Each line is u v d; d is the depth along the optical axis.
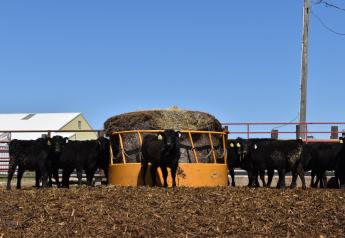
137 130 18.00
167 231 10.45
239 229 10.59
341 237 10.20
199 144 18.75
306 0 24.72
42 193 13.67
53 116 66.12
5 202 12.52
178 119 18.81
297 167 16.53
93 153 18.19
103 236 10.23
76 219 11.14
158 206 12.02
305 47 24.73
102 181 21.66
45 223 10.97
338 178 18.42
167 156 15.93
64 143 17.84
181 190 14.18
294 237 10.19
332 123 23.06
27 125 63.38
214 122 19.58
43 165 17.36
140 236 10.21
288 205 12.13
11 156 17.19
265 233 10.39
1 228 10.73
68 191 13.95
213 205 12.12
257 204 12.21
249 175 18.47
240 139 19.47
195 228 10.61
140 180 17.44
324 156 18.47
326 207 11.92
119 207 11.92
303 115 24.55
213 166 17.81
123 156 18.06
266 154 16.95
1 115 67.06
